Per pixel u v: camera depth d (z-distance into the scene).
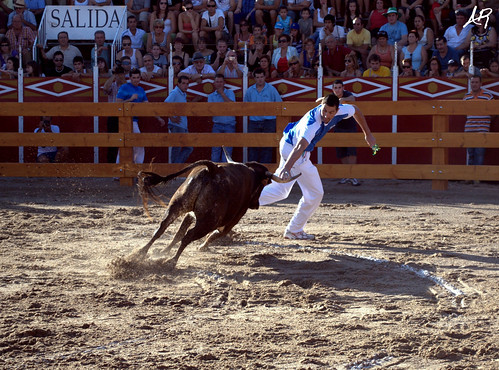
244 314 6.33
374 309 6.60
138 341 5.46
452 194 15.59
